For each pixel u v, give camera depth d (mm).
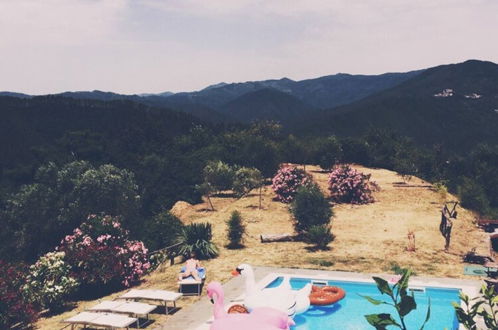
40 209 48844
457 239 25391
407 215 31172
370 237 26062
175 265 22266
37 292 17094
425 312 15781
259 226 28938
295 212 26109
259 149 44031
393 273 19500
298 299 14797
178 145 73062
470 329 4031
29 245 48844
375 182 41812
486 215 34125
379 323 3520
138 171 56938
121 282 19469
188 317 15008
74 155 76875
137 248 20641
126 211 45750
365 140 64688
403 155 55188
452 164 58531
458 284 17609
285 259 22172
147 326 14430
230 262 21891
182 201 41344
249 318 10859
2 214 49531
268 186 41688
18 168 77750
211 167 42812
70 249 19906
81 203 47375
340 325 15094
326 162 48062
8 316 15766
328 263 21234
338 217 30859
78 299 18969
